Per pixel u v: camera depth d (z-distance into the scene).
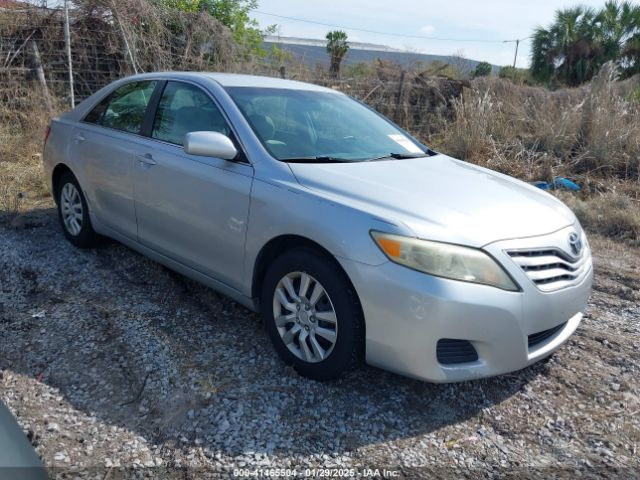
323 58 13.29
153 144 3.87
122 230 4.22
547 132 9.33
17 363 3.10
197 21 11.22
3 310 3.69
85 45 10.13
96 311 3.70
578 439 2.80
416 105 12.15
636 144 8.59
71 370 3.05
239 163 3.32
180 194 3.58
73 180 4.70
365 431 2.72
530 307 2.75
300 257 2.96
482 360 2.73
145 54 10.63
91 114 4.66
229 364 3.17
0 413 1.82
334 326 2.88
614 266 5.29
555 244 2.94
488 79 12.36
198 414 2.74
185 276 4.19
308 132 3.67
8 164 7.36
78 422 2.66
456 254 2.63
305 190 3.00
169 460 2.45
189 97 3.84
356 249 2.71
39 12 9.63
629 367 3.46
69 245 4.88
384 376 3.16
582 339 3.78
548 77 23.11
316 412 2.82
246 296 3.32
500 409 2.98
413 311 2.60
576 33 22.19
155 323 3.58
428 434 2.74
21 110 8.95
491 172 3.94
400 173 3.36
